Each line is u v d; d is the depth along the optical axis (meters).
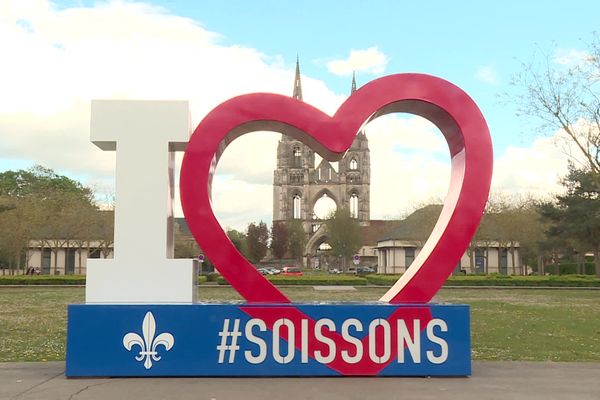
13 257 46.03
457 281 33.50
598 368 7.71
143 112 7.40
